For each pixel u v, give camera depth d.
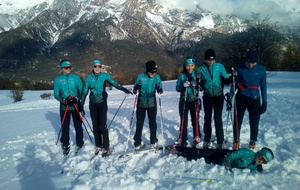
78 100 5.47
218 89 4.85
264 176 3.76
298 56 38.50
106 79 5.27
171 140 5.80
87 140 6.26
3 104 25.95
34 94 35.03
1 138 7.62
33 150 5.93
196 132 5.15
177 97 14.08
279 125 6.07
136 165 4.65
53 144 6.31
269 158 3.86
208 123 5.02
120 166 4.58
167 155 4.81
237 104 4.82
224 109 8.70
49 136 7.28
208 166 4.22
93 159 4.95
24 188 3.99
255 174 3.80
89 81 5.14
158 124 7.19
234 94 4.85
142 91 5.13
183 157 4.62
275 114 7.14
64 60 5.44
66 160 4.96
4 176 4.52
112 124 7.96
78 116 5.55
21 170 4.70
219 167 4.11
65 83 5.39
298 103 8.40
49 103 20.30
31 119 11.00
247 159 3.93
